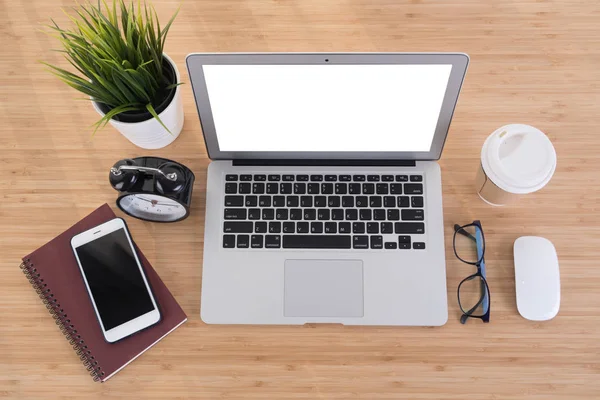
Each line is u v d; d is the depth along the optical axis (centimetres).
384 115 88
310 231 92
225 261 92
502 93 100
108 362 89
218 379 90
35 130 99
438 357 90
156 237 95
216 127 89
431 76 82
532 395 89
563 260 94
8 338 91
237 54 80
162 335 90
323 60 81
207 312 90
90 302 92
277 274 91
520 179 85
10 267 94
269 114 88
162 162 87
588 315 91
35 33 103
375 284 91
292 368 90
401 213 93
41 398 89
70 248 94
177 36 103
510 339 91
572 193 96
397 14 104
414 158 94
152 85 88
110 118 87
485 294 91
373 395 89
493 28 103
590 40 102
